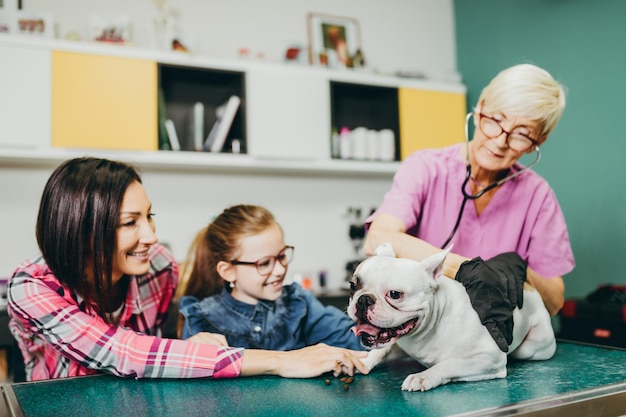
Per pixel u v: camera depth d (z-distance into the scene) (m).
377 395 0.76
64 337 0.92
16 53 2.23
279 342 1.25
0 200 2.43
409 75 3.05
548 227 1.25
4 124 2.21
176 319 1.58
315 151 2.76
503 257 0.97
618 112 2.37
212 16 2.84
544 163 2.73
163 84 2.71
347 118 3.14
